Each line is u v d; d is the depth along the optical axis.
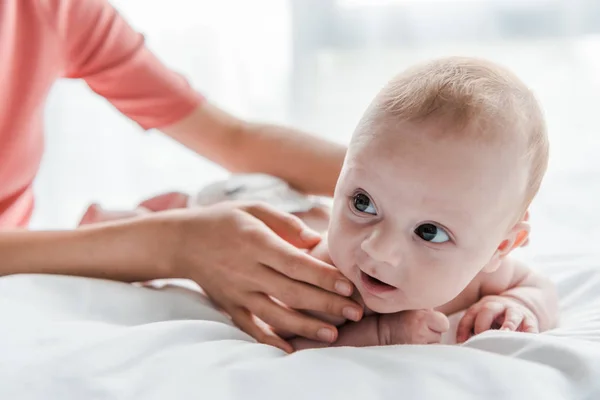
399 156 0.70
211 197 1.12
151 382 0.61
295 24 2.19
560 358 0.65
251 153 1.17
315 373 0.61
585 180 1.87
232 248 0.82
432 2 2.19
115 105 1.22
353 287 0.77
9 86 1.02
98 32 1.13
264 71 2.17
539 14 2.19
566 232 1.61
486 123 0.70
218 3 2.12
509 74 0.76
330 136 2.19
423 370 0.62
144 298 0.81
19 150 1.06
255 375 0.61
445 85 0.72
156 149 2.16
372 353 0.65
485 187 0.70
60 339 0.66
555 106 2.13
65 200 2.14
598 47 2.20
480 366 0.63
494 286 0.88
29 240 0.87
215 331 0.73
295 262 0.78
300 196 1.12
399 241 0.72
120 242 0.86
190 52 2.13
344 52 2.21
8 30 1.00
